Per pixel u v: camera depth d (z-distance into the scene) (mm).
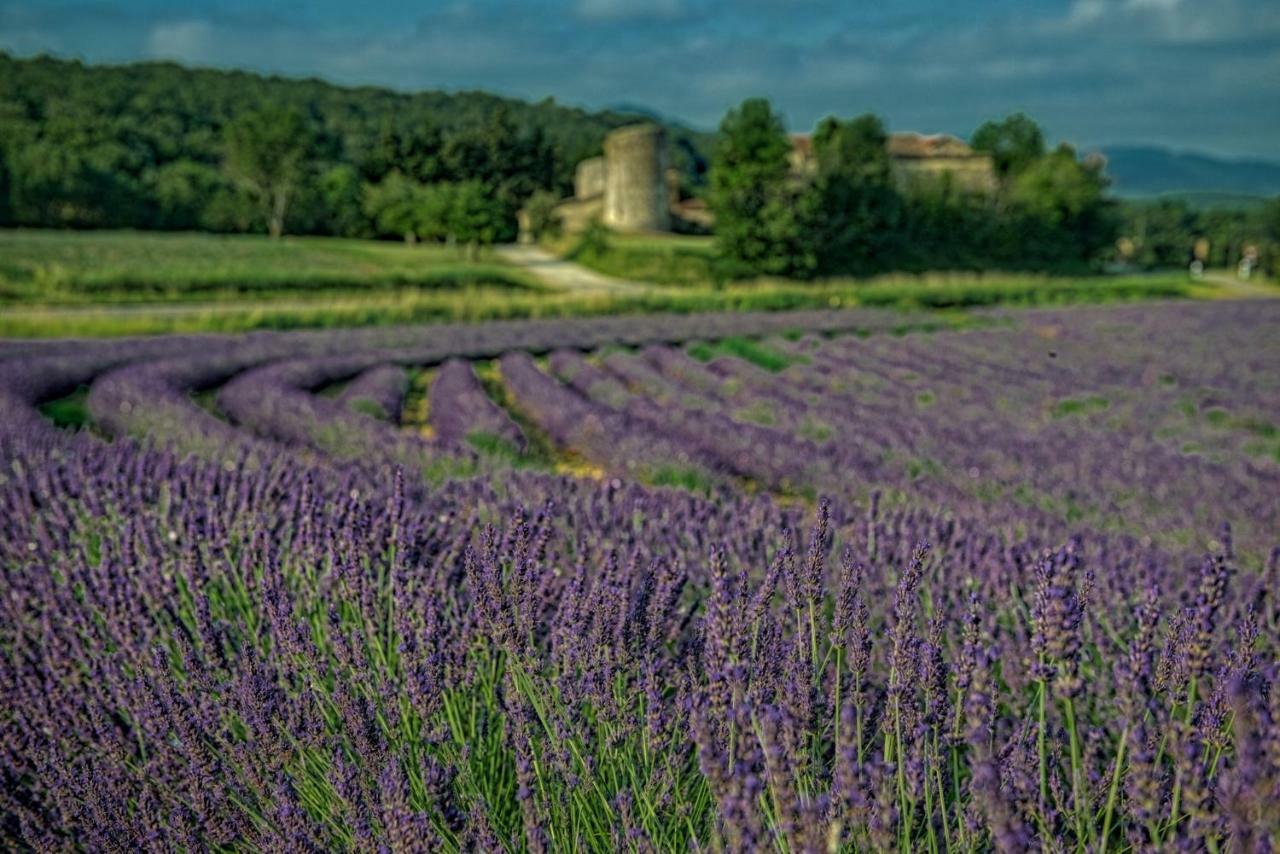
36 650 3514
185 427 10578
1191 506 8844
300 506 4246
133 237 62781
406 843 2068
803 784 2068
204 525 4031
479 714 2957
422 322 30984
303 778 2699
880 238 62375
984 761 1827
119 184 80312
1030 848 2053
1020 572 3924
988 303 43938
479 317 32406
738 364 19953
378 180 101250
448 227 66625
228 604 3721
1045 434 13125
